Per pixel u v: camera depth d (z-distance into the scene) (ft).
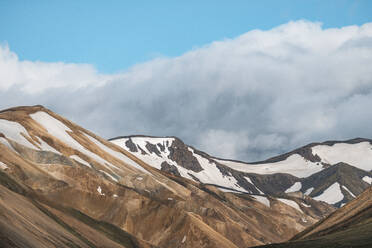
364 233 268.21
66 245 260.42
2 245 190.49
